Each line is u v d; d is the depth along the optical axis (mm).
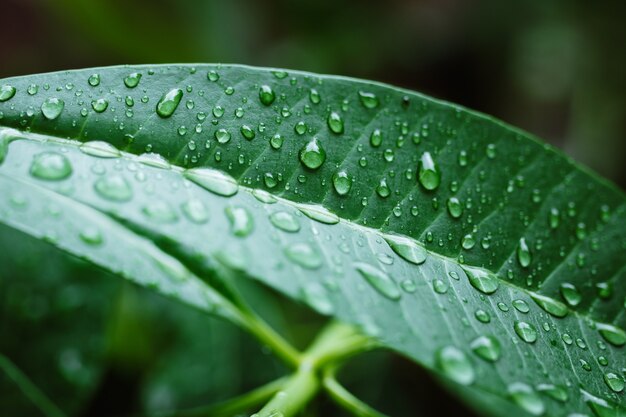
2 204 171
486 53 499
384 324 165
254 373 257
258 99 183
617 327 187
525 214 190
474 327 172
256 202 177
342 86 187
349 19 509
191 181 177
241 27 480
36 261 233
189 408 252
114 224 191
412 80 511
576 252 191
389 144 187
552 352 175
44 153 174
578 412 168
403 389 279
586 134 476
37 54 430
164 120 179
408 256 180
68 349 231
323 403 237
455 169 189
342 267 171
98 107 178
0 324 228
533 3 479
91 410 261
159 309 266
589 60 475
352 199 182
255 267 166
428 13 512
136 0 404
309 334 300
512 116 505
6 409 225
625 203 196
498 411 239
